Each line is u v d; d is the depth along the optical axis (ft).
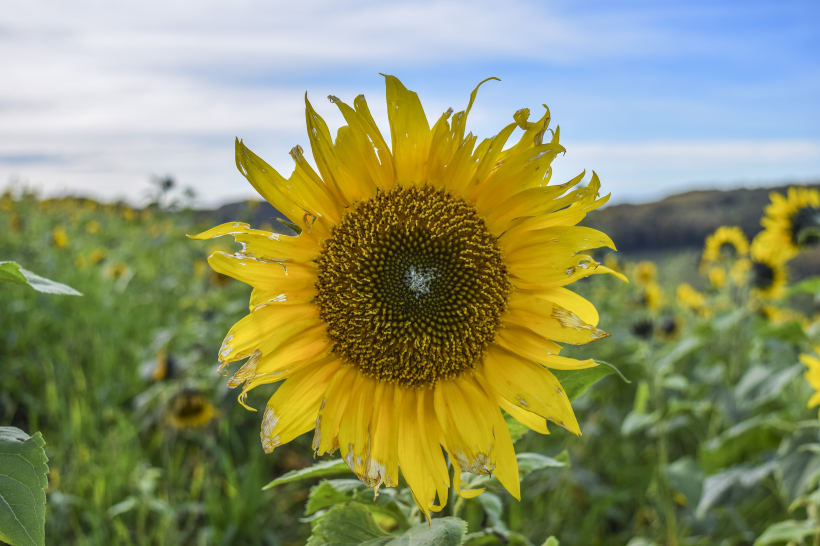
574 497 16.60
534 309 6.24
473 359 6.28
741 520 13.71
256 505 13.57
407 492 6.78
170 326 21.17
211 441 14.93
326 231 6.39
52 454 13.80
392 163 6.33
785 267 19.67
